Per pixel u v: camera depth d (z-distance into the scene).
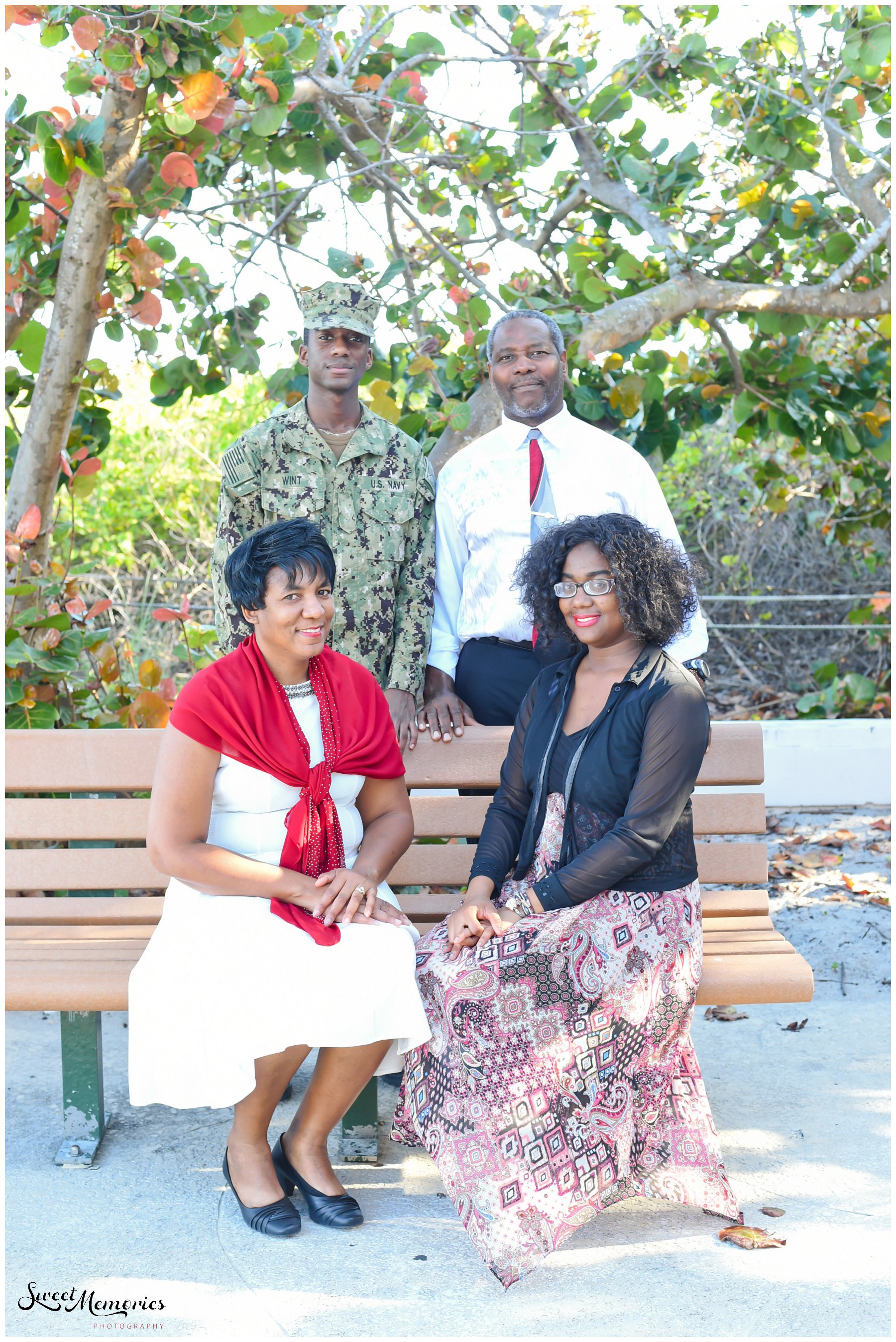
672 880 2.44
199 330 4.61
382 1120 2.95
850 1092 2.99
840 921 4.04
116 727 4.12
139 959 2.65
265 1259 2.28
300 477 2.93
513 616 3.07
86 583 6.90
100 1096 2.74
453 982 2.31
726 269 5.18
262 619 2.41
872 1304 2.10
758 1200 2.47
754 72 4.89
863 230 5.16
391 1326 2.06
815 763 5.18
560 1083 2.28
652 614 2.44
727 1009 3.57
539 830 2.54
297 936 2.32
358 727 2.55
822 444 5.38
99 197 3.72
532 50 4.76
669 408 5.30
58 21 3.54
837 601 7.15
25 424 4.03
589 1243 2.34
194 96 3.66
